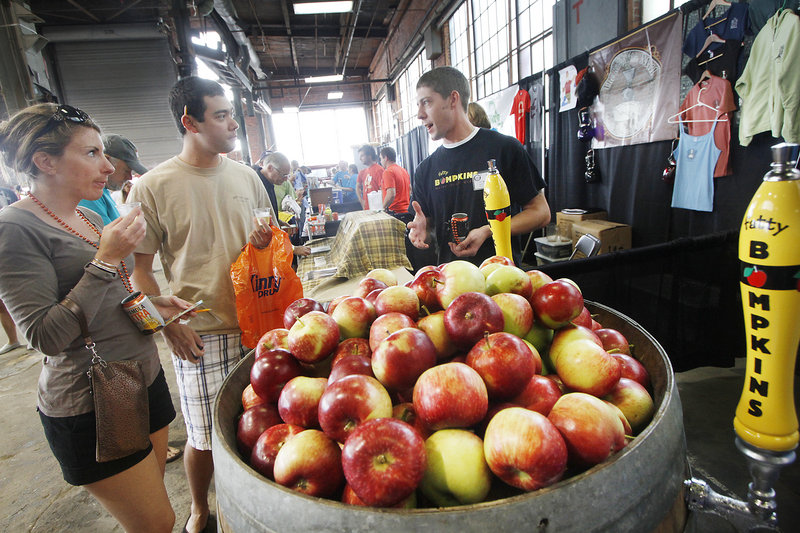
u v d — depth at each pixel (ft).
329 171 63.57
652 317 6.93
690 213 10.88
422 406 2.08
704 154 10.06
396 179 17.25
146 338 4.24
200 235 5.03
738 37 8.91
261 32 41.22
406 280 6.95
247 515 1.89
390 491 1.71
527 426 1.81
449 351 2.65
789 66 7.92
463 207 6.27
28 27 16.93
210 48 25.54
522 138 18.35
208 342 5.09
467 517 1.54
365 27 43.32
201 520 5.62
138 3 22.88
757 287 2.01
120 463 3.84
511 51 23.44
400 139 44.80
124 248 3.65
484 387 2.12
